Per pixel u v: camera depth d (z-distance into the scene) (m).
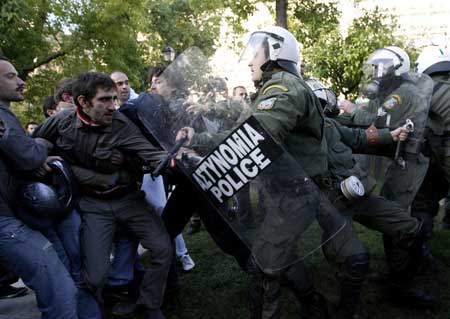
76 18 10.00
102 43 10.45
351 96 8.19
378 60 3.19
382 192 3.23
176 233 3.22
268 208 2.35
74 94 2.51
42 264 2.32
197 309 3.27
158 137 2.58
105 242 2.69
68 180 2.52
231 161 2.34
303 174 2.33
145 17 11.43
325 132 2.89
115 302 3.37
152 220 2.84
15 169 2.37
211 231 3.08
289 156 2.29
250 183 2.33
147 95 2.65
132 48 11.21
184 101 2.50
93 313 2.69
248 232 2.40
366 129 3.17
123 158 2.66
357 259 2.67
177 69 2.55
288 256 2.41
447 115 3.27
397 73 3.16
